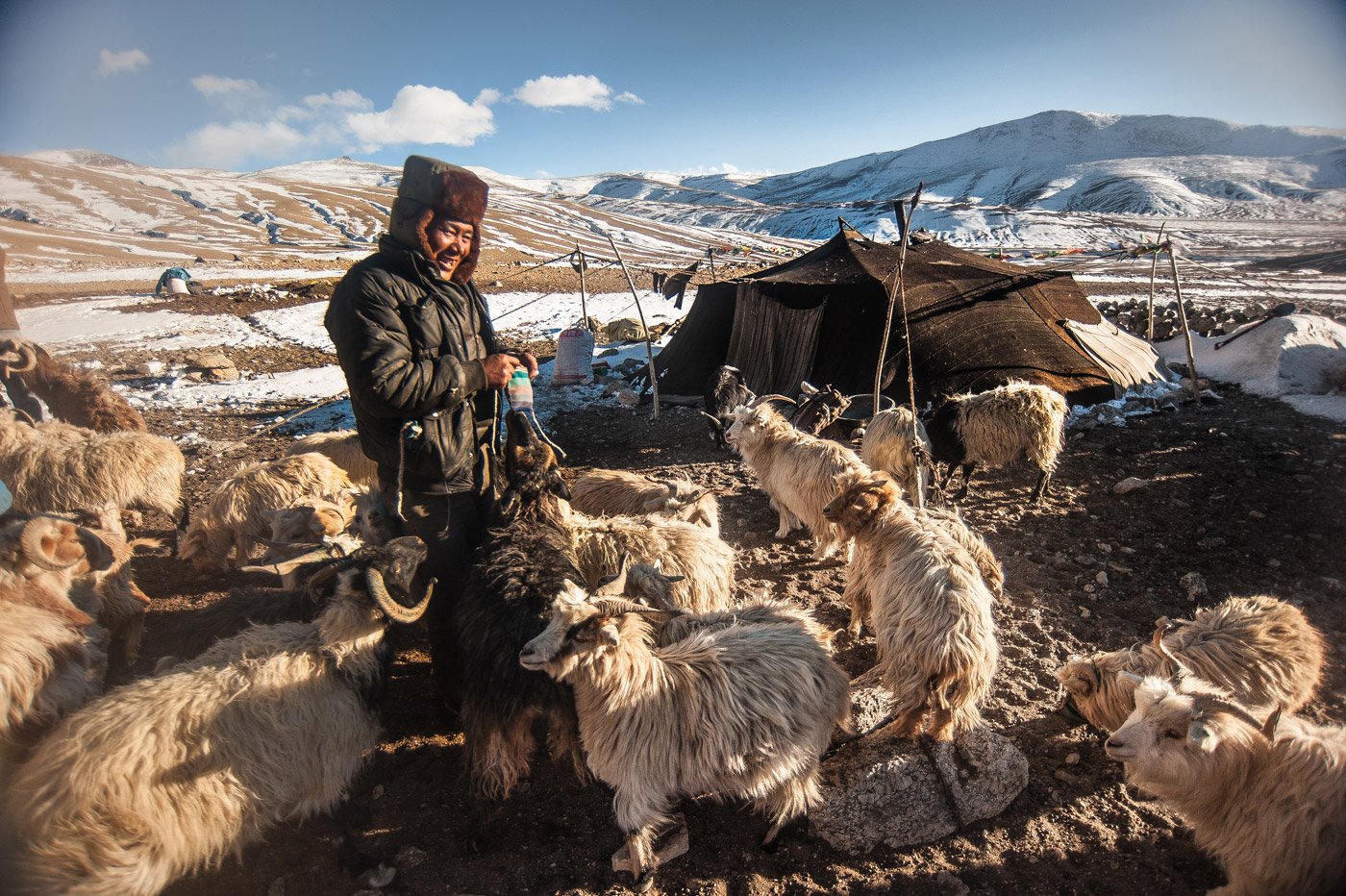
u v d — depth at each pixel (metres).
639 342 19.38
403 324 3.64
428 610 4.19
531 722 3.61
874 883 3.51
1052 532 7.30
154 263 49.75
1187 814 3.35
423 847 3.78
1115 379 12.27
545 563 3.81
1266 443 9.55
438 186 3.58
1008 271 12.84
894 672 4.16
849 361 12.06
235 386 14.95
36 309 26.05
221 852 3.24
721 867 3.63
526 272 45.84
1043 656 5.23
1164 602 5.88
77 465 6.43
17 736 3.59
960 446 8.21
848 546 6.70
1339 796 2.93
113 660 5.06
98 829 2.83
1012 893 3.45
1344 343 13.10
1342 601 5.73
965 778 3.87
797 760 3.46
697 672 3.48
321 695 3.46
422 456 3.80
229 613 4.36
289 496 6.24
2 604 3.68
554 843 3.80
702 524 5.70
